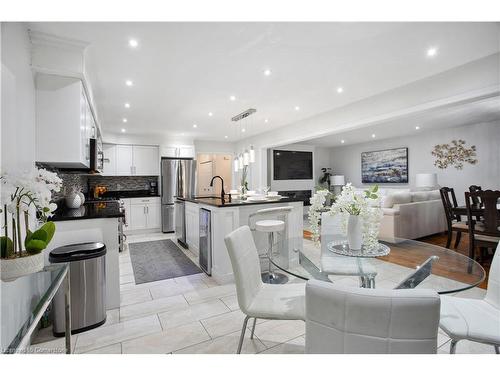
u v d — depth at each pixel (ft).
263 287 6.02
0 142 4.80
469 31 7.09
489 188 18.52
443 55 8.42
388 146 25.31
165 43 7.42
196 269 11.66
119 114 14.85
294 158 27.45
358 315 2.61
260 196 13.28
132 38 7.13
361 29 6.92
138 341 6.36
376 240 5.58
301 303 5.21
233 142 25.67
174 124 17.58
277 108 14.16
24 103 6.33
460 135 19.97
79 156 7.74
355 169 28.78
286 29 6.86
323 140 26.37
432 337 2.54
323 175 31.27
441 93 9.77
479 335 4.16
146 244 16.40
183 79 9.99
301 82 10.46
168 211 20.57
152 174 21.34
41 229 4.33
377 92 11.76
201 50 7.85
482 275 4.85
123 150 20.39
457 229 12.91
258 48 7.80
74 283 6.69
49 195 4.36
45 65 7.05
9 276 3.88
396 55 8.36
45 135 7.43
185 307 8.14
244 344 6.21
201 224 11.72
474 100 9.16
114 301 8.09
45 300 3.85
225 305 8.26
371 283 5.17
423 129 21.16
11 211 4.10
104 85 10.46
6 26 5.22
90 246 7.27
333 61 8.73
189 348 6.06
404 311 2.50
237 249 5.23
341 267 5.37
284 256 6.18
